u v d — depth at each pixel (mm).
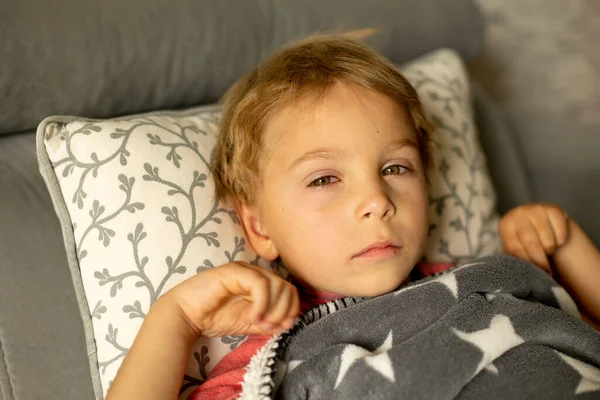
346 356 694
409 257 792
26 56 866
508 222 968
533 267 854
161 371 700
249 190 854
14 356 811
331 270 787
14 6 862
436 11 1318
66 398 817
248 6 1095
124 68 953
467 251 1047
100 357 782
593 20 1872
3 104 878
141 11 974
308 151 773
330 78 807
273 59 921
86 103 943
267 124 819
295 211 788
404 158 806
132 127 843
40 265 865
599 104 1903
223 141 883
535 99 1933
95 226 793
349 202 766
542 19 1883
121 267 786
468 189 1080
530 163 1488
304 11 1153
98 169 804
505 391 670
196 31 1023
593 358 738
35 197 903
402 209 787
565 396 669
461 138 1110
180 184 836
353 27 1204
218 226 845
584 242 958
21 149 941
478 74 1911
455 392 658
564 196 1438
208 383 733
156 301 755
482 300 755
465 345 688
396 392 654
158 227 804
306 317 796
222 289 734
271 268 880
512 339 713
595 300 941
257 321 745
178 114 936
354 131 772
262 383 671
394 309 755
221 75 1069
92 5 929
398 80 888
